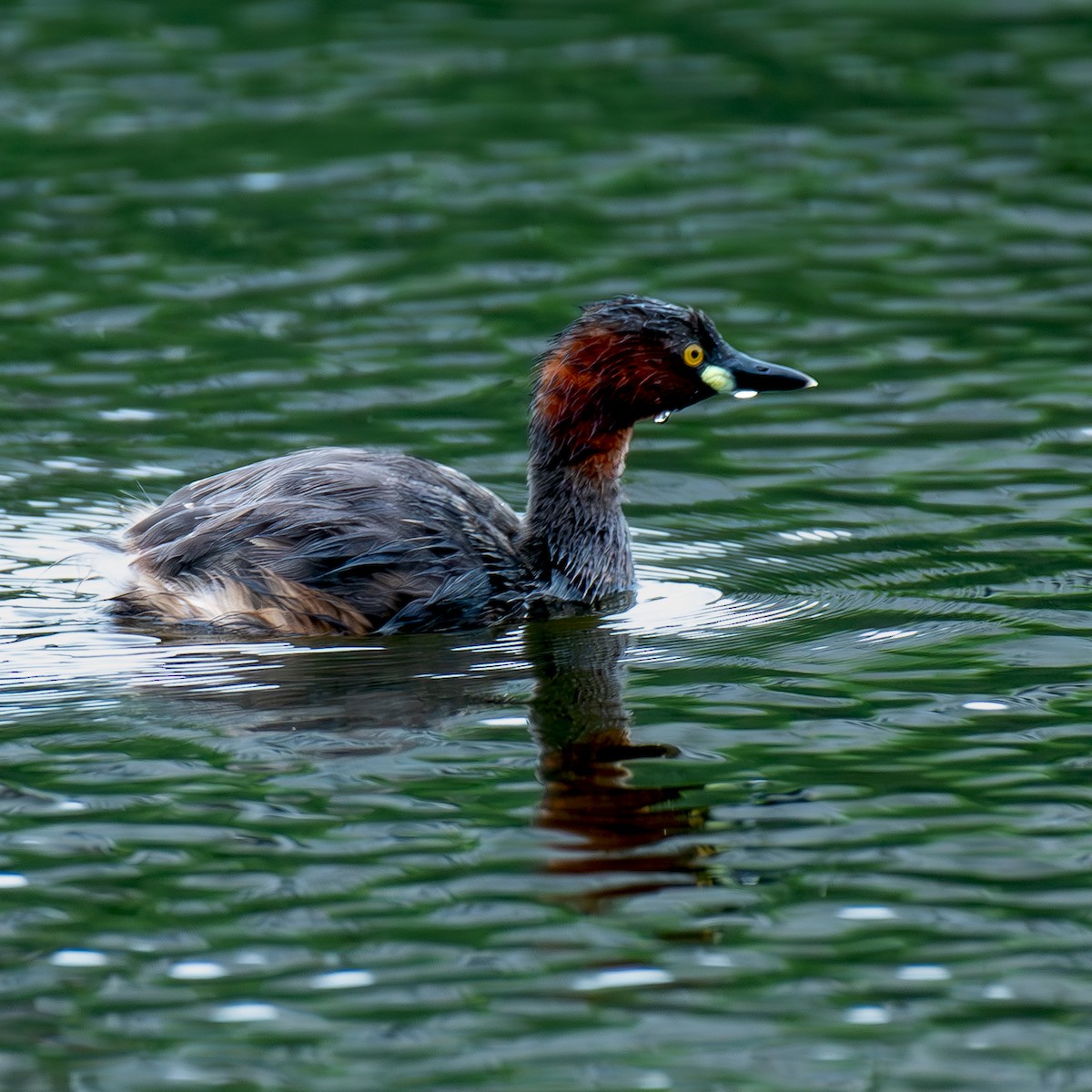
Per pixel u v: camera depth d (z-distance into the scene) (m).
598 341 13.99
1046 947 8.83
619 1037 8.21
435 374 18.47
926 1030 8.25
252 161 25.00
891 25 31.11
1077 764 10.65
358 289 20.83
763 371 14.27
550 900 9.23
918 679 11.95
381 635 12.91
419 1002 8.45
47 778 10.46
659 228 22.70
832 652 12.48
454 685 11.91
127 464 16.19
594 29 31.16
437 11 32.31
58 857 9.59
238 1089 7.88
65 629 12.81
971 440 16.86
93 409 17.50
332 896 9.25
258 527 13.00
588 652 12.58
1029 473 16.06
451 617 13.13
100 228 22.62
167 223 22.84
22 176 24.36
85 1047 8.14
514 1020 8.32
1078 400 17.69
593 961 8.74
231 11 32.31
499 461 16.47
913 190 23.91
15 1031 8.26
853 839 9.80
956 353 18.97
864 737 11.05
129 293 20.66
